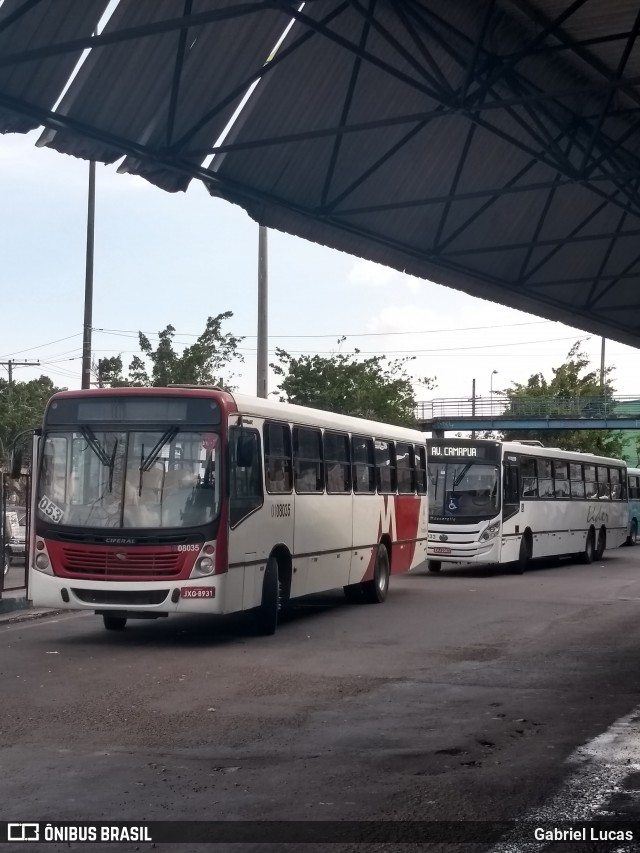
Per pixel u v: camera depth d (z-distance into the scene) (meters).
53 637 14.85
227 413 14.04
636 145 16.73
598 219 19.02
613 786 7.17
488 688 10.88
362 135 14.20
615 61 14.03
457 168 14.94
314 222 14.94
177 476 13.88
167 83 11.70
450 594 21.77
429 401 72.31
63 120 11.22
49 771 7.48
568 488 31.83
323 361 43.69
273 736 8.63
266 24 11.90
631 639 14.72
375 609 18.77
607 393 74.38
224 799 6.81
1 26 9.77
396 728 8.97
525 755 8.04
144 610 13.64
